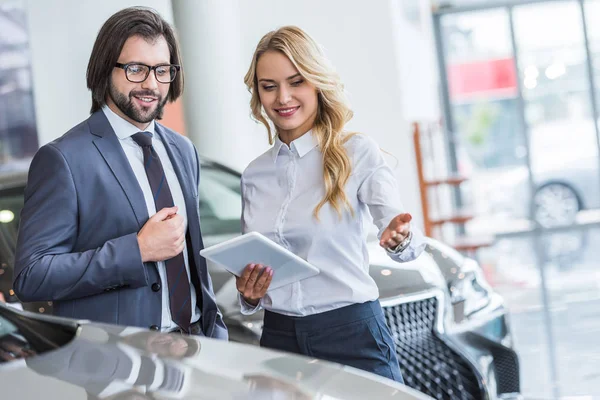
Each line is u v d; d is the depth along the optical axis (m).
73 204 2.37
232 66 7.49
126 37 2.41
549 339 6.18
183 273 2.51
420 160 9.17
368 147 2.51
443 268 3.87
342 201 2.44
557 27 13.27
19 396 1.61
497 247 11.88
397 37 8.59
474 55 13.40
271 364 1.82
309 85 2.51
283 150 2.56
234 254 2.29
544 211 13.40
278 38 2.49
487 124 13.51
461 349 3.54
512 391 3.83
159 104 2.49
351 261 2.47
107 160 2.42
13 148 8.27
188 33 7.37
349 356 2.45
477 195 13.52
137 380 1.69
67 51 8.23
